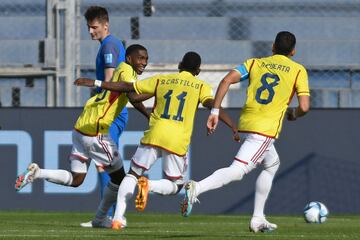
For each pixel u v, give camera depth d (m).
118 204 28.14
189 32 51.00
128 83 27.36
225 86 25.62
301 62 50.28
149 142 27.19
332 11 51.31
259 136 25.61
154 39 50.41
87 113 29.11
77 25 45.19
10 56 49.50
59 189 41.78
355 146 41.97
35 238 24.02
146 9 50.78
